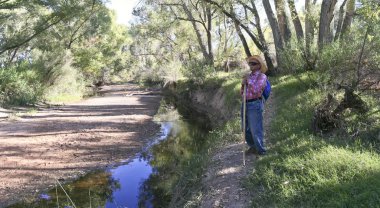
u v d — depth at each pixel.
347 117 7.34
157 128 16.31
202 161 8.02
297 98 10.20
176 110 23.31
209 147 9.50
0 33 27.20
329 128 7.14
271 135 8.25
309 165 5.49
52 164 10.22
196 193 6.37
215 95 22.12
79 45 41.53
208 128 15.82
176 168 9.30
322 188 4.80
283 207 4.67
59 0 24.31
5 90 24.05
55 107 24.56
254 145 7.22
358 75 7.33
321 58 10.73
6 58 29.86
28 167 9.85
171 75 41.97
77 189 8.33
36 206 7.29
